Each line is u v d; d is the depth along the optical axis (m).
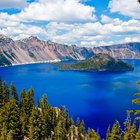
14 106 106.88
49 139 146.12
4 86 149.25
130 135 93.31
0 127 111.44
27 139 114.56
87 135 165.00
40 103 184.62
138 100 31.69
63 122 167.50
